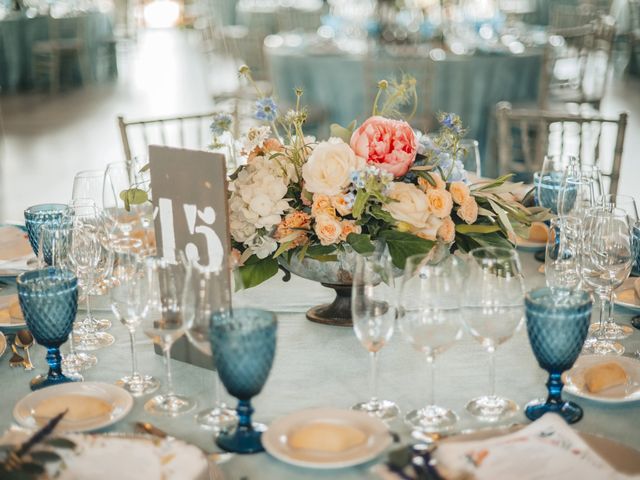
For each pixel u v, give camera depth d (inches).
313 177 56.2
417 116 168.4
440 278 44.6
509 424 46.3
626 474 38.8
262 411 48.5
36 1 331.0
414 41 182.2
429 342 45.2
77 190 77.7
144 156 78.9
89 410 45.9
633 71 318.3
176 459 40.1
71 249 58.9
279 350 56.8
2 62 310.3
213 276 43.9
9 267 70.8
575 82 213.5
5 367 54.6
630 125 244.1
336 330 60.1
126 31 372.5
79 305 65.9
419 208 56.1
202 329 44.8
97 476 39.0
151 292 47.1
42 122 267.6
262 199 56.7
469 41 191.3
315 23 281.4
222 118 62.6
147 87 318.7
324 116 173.9
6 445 40.8
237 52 208.1
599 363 52.1
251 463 41.8
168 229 54.2
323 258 57.3
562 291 46.6
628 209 65.9
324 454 40.5
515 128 167.2
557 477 38.8
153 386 51.3
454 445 40.8
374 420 43.3
